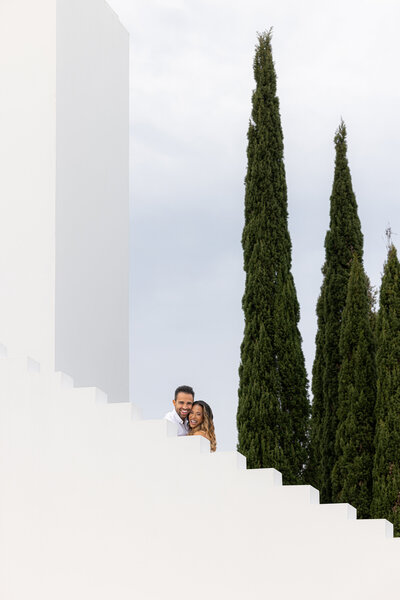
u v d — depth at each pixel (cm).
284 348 1535
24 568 966
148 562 934
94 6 1427
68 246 1267
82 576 950
